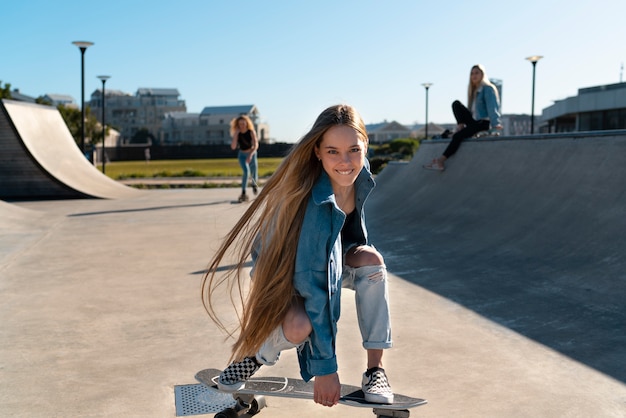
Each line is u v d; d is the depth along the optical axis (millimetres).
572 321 3309
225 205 10398
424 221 6910
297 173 1935
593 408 2289
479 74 8070
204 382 2139
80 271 4969
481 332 3223
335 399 1919
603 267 4105
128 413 2330
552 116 43125
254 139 10867
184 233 7062
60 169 12664
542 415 2238
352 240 2166
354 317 3617
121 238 6707
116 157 71125
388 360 2848
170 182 21344
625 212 4566
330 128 1887
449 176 7902
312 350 1920
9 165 11891
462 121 8016
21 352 3037
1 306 3906
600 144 5445
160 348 3088
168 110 151000
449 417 2238
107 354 3004
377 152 40906
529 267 4520
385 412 2057
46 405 2410
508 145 7004
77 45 17406
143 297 4117
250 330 1957
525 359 2812
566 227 4953
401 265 4969
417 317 3525
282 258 1921
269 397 2482
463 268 4723
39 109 13914
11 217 8039
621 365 2689
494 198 6445
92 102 152750
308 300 1900
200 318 3613
